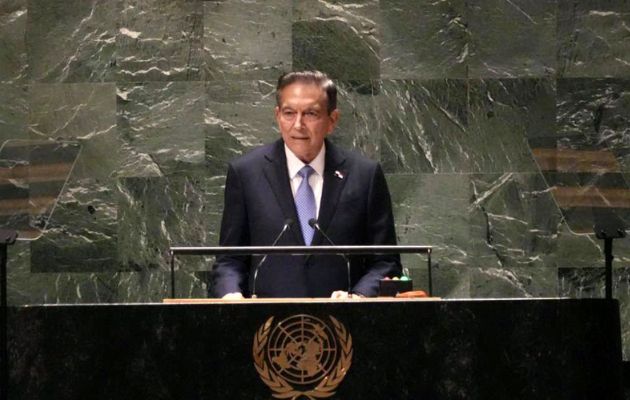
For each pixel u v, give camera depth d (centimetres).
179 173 2995
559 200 3016
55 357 1475
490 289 3006
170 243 2992
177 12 2998
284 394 1472
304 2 3016
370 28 3019
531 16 3027
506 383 1469
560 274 3014
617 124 3030
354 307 1480
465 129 3023
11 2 2988
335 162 2195
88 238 2986
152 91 2992
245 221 2181
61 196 2981
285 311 1480
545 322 1472
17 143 2981
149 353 1473
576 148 3025
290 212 2147
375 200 2186
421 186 3016
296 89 2150
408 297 1692
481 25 3025
